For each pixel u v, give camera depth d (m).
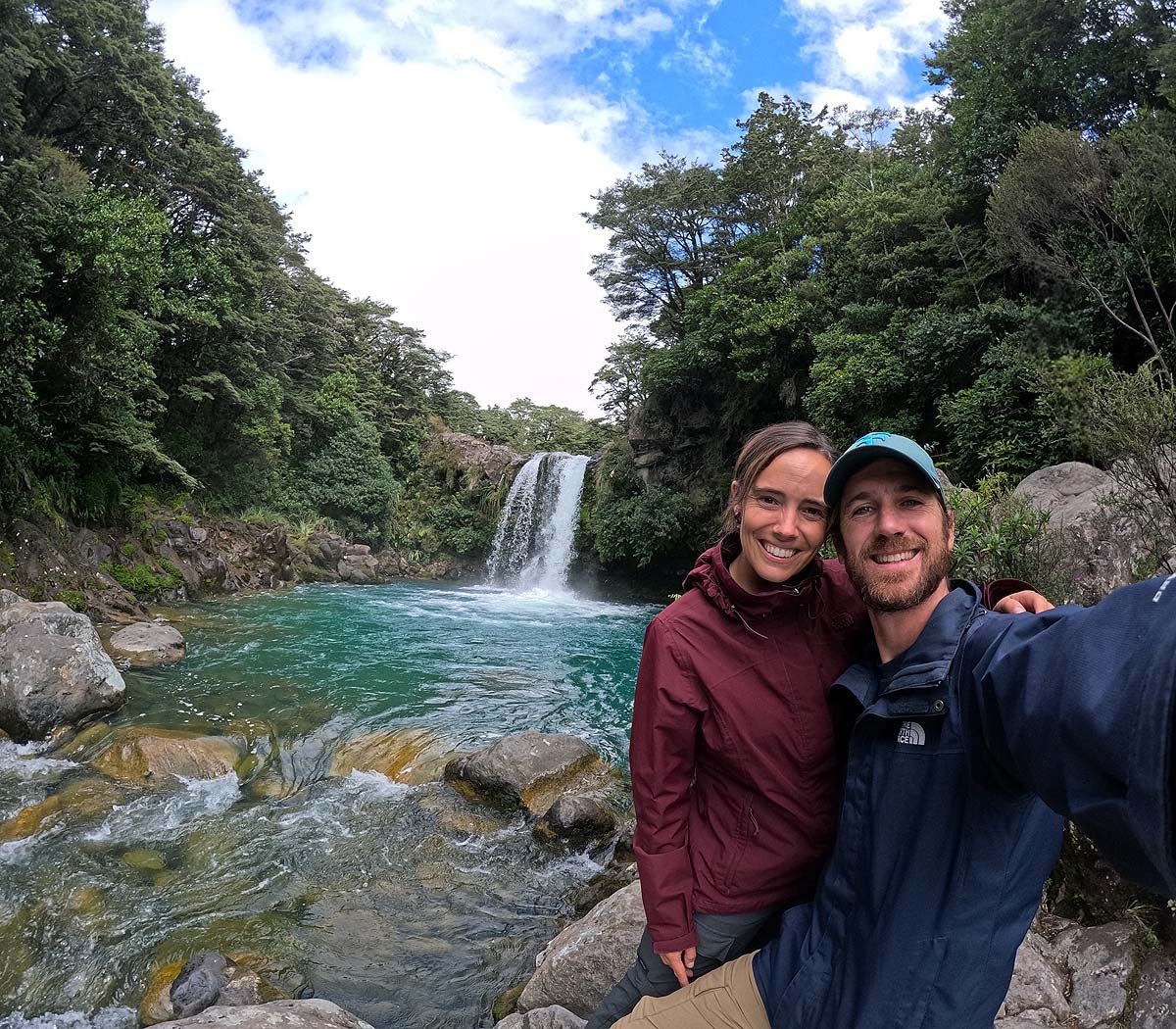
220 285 17.92
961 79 16.61
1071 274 11.48
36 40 12.94
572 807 5.11
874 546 1.20
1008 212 11.62
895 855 1.12
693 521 20.89
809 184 21.08
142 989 3.61
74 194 12.14
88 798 5.48
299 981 3.65
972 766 1.01
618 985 1.82
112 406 14.34
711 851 1.54
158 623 10.75
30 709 6.45
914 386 13.66
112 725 6.82
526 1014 2.98
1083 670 0.76
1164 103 13.05
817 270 18.55
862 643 1.48
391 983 3.67
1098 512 4.29
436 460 30.62
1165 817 0.67
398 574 24.69
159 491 17.39
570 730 7.39
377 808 5.54
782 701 1.46
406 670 9.54
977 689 0.96
